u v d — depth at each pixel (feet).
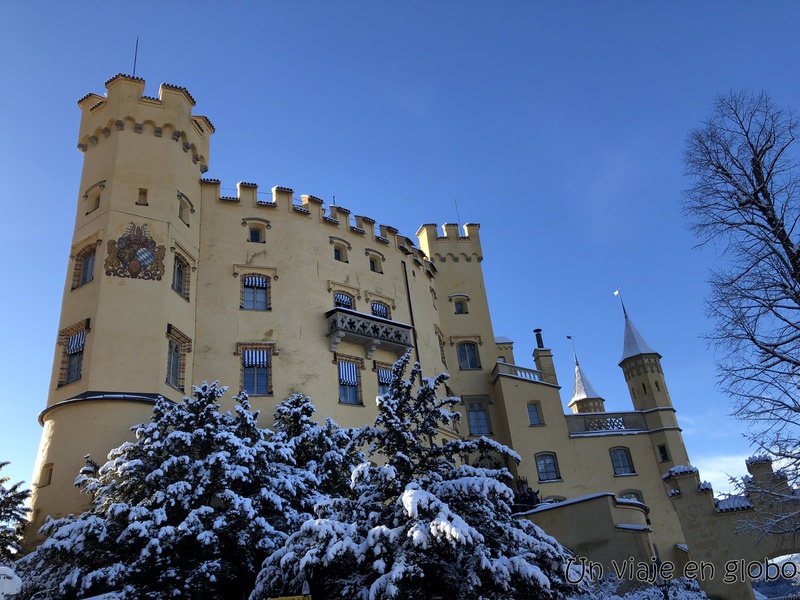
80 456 85.15
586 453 143.23
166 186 109.09
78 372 93.35
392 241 144.36
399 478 58.08
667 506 140.56
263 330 111.65
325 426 92.63
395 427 59.06
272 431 92.94
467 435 143.33
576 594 60.75
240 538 67.21
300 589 52.24
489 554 50.98
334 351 116.47
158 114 113.80
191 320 107.55
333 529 50.70
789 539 73.15
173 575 64.69
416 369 64.80
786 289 61.31
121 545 66.23
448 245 166.20
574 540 88.53
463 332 155.02
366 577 51.60
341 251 131.23
